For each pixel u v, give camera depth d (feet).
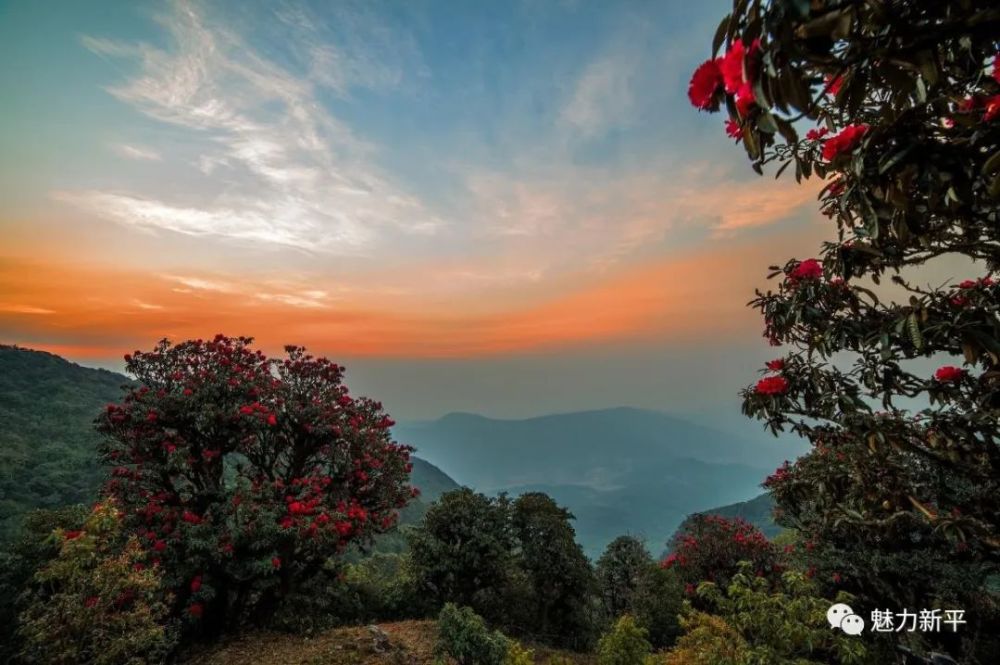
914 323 6.12
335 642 22.58
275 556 21.88
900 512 8.29
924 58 3.20
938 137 4.19
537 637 34.68
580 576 35.96
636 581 39.22
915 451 7.32
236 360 27.25
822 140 5.67
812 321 7.60
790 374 8.57
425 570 33.01
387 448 29.55
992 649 17.40
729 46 3.41
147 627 15.42
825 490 9.25
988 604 18.15
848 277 6.59
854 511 9.21
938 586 17.94
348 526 23.66
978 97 4.33
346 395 30.07
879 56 3.22
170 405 23.52
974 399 7.06
